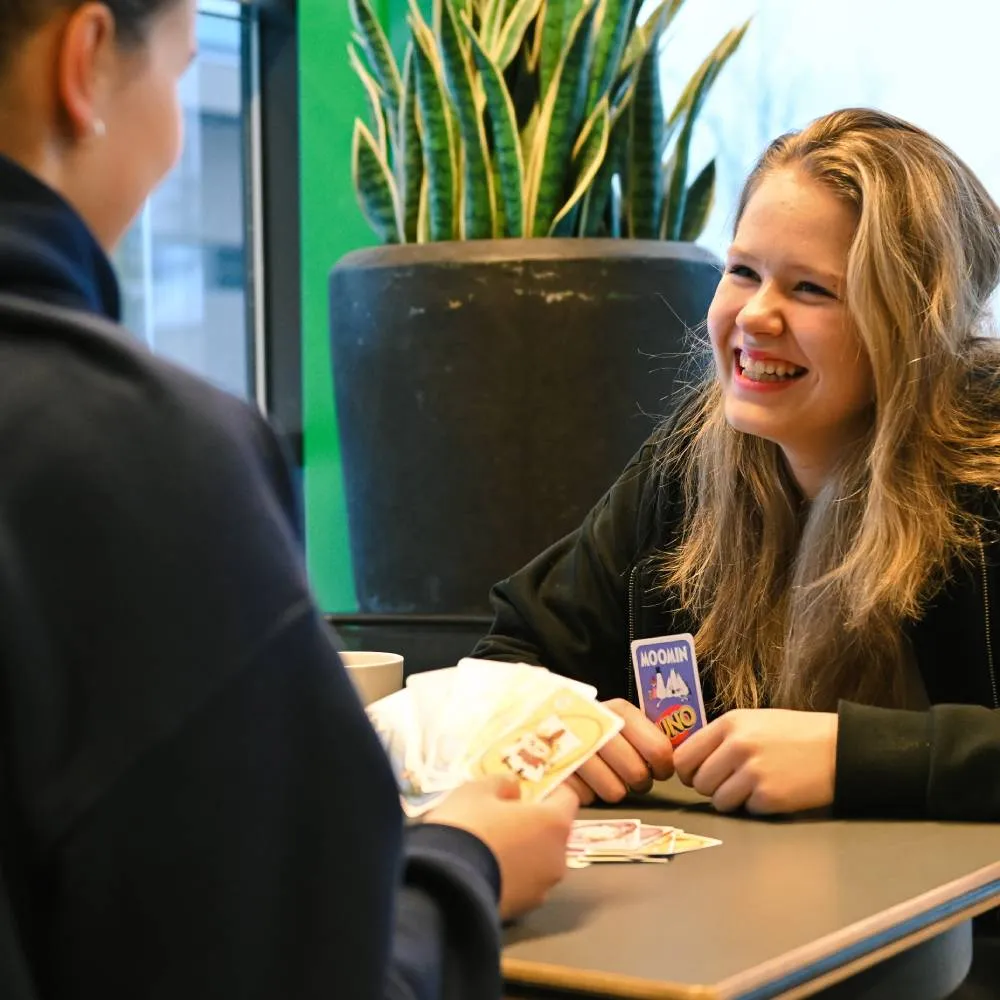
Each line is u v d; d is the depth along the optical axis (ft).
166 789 1.70
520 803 2.83
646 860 3.46
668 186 9.27
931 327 4.67
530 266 8.40
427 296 8.58
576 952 2.65
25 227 1.91
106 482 1.76
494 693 4.10
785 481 5.22
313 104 11.47
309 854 1.82
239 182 11.78
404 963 2.02
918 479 4.71
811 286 4.66
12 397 1.77
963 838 3.70
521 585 5.62
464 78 8.74
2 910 1.62
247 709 1.77
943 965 3.30
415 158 9.32
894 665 4.83
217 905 1.72
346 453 9.37
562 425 8.52
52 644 1.69
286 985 1.77
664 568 5.47
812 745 4.05
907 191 4.65
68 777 1.67
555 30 8.73
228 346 11.88
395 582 9.12
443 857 2.28
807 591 4.91
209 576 1.78
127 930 1.67
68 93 1.98
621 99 9.12
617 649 5.54
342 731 1.87
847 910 2.94
